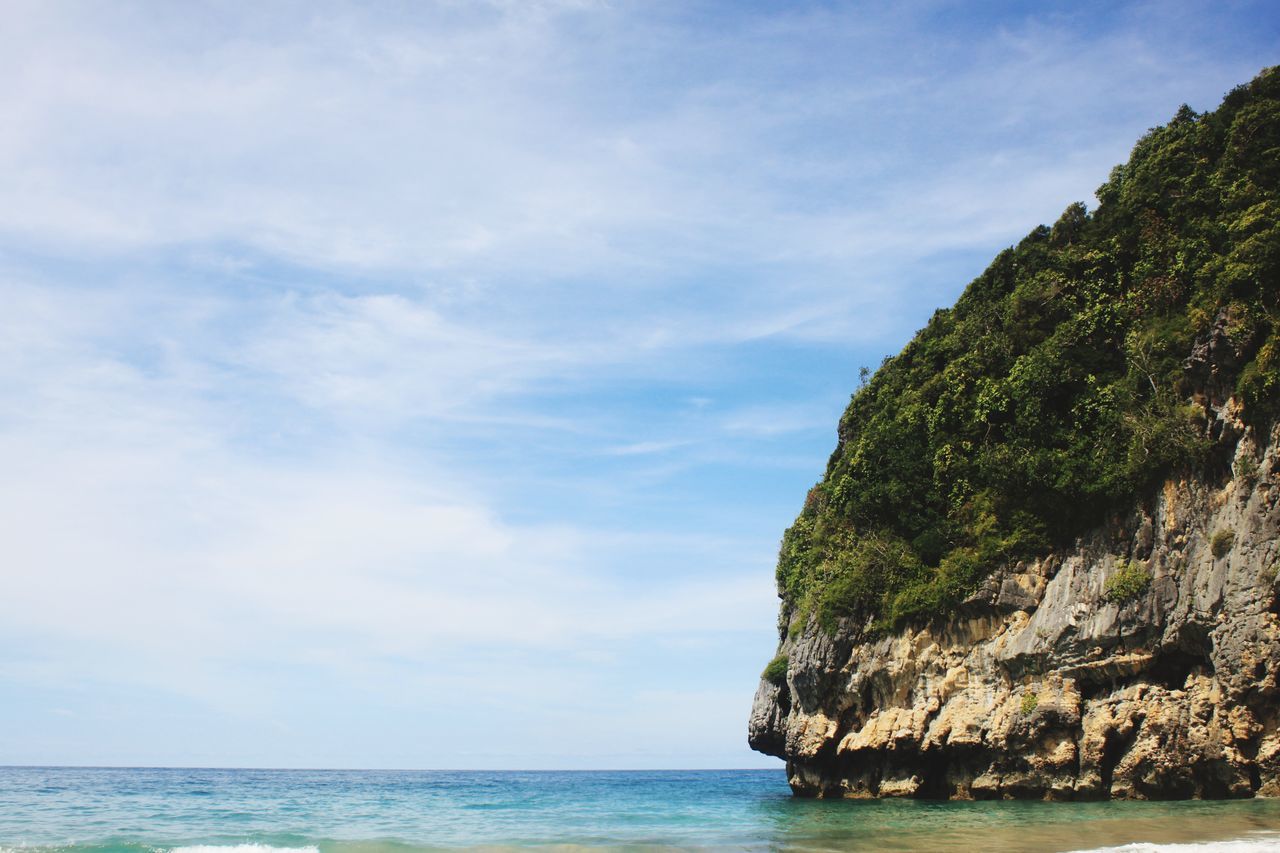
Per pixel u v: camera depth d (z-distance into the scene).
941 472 51.19
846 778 51.69
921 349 62.78
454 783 113.19
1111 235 51.25
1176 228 47.41
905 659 47.09
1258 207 41.75
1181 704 36.34
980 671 44.09
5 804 55.09
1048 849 23.77
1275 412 34.94
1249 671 33.66
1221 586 35.19
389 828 38.97
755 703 67.19
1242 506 35.41
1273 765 33.28
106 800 60.19
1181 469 38.84
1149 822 28.66
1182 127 54.22
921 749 44.75
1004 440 48.81
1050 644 41.00
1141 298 46.06
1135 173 54.91
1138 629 37.78
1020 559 44.88
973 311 58.88
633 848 28.62
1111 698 38.66
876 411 63.06
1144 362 42.62
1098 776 38.06
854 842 28.17
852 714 51.69
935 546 49.34
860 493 55.25
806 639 55.41
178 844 31.44
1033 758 40.38
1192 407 38.97
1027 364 48.22
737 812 45.94
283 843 31.83
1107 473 41.84
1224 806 32.12
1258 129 47.12
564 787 98.88
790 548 68.00
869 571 51.19
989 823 31.70
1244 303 38.19
